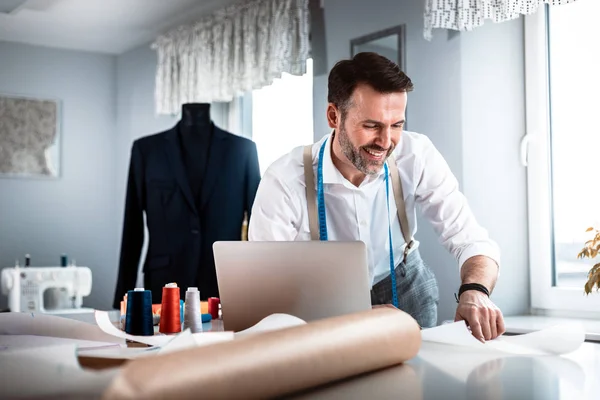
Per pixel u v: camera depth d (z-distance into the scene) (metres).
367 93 1.59
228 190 3.42
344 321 0.82
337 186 1.85
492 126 2.79
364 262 1.24
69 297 4.42
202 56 4.14
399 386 0.79
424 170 1.87
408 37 3.01
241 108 4.38
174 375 0.57
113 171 5.32
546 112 2.75
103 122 5.30
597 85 2.63
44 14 4.36
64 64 5.18
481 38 2.78
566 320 2.61
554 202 2.76
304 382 0.72
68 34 4.80
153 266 3.40
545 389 0.77
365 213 1.88
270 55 3.60
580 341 1.04
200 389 0.58
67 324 1.26
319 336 0.75
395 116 1.60
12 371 0.68
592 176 2.64
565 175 2.73
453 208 1.84
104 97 5.31
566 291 2.67
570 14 2.71
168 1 4.04
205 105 3.50
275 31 3.56
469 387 0.78
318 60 3.46
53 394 0.57
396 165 1.87
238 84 3.87
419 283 1.98
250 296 1.29
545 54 2.75
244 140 3.51
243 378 0.63
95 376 0.59
